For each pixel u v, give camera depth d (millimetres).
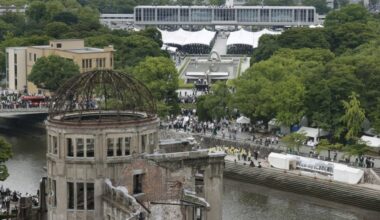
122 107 189250
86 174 171875
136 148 174875
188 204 170625
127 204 161250
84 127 170750
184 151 186875
